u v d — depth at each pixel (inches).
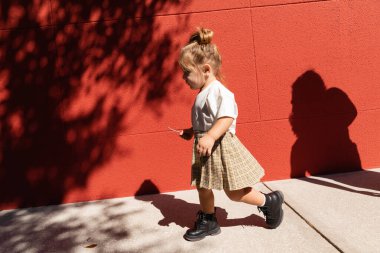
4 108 142.9
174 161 147.8
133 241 108.3
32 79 142.6
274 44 145.7
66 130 144.6
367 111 149.3
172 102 145.7
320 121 149.2
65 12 141.6
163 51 144.1
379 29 146.6
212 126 98.2
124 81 144.4
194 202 136.5
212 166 100.2
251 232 107.4
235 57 145.4
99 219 127.0
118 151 146.4
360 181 139.6
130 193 147.9
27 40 141.5
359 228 103.5
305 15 145.3
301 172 150.5
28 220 130.8
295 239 101.0
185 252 99.4
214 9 143.6
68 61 142.6
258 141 148.6
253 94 146.9
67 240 112.5
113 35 142.9
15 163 144.6
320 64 147.1
